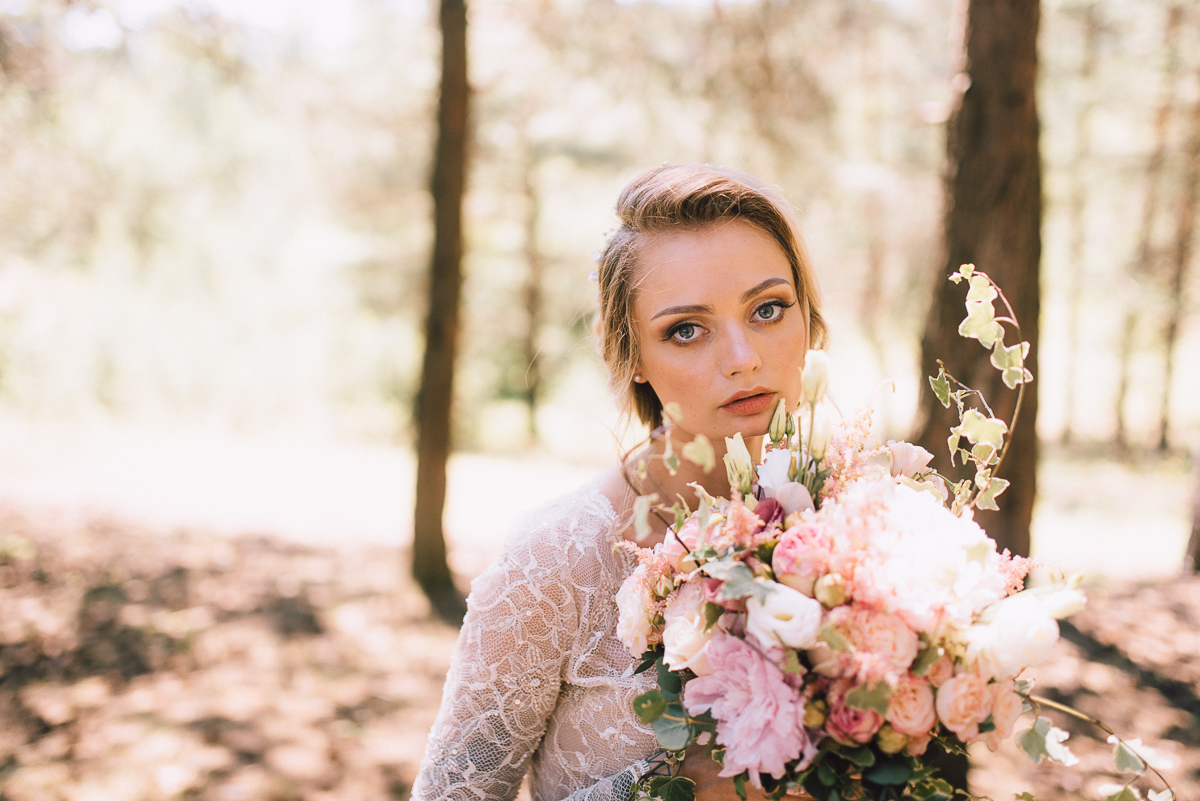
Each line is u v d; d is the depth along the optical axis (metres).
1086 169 17.42
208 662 5.04
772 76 6.83
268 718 4.40
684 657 1.00
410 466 13.97
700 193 1.19
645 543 1.28
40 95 7.35
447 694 1.31
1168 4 13.85
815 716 0.92
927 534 0.99
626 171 15.11
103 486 10.24
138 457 13.09
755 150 7.46
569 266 19.16
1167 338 18.22
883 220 16.06
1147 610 5.20
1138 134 16.28
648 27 7.53
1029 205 3.07
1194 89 14.11
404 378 23.42
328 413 22.88
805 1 6.97
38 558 6.53
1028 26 2.99
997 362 1.14
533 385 20.41
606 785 1.20
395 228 18.28
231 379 22.17
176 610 5.79
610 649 1.25
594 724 1.26
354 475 12.70
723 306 1.18
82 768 3.85
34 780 3.73
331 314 22.55
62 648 5.05
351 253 18.72
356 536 8.30
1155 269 16.66
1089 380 23.33
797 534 0.97
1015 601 0.95
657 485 1.30
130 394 20.20
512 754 1.29
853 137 14.64
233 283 21.45
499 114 15.22
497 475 13.91
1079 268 18.91
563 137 15.91
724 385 1.19
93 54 7.00
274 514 9.25
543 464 16.36
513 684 1.25
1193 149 14.31
